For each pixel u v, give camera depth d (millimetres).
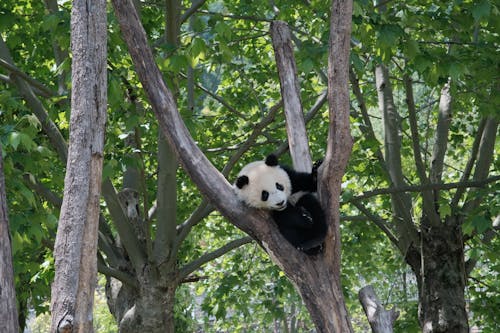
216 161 17641
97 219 6367
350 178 16219
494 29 13141
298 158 8031
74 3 6504
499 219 16375
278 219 7348
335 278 7211
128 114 12133
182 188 18141
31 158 11406
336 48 7199
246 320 25234
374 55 13367
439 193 15633
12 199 11461
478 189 13734
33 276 15125
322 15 12227
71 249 6176
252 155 17562
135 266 13906
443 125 16359
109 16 11227
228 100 18297
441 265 15188
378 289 25062
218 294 17719
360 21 11086
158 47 12719
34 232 10422
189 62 11281
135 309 13883
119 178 18734
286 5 14602
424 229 15562
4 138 10023
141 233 14742
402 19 12383
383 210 18094
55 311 6090
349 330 7121
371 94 18594
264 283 18844
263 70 18188
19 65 15945
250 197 7352
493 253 14844
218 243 23188
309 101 17234
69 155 6344
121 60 13695
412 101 14422
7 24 12891
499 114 13406
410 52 11562
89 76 6410
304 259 7148
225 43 11469
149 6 16297
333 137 7129
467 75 13992
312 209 7184
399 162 15734
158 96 7434
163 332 13781
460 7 12789
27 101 12734
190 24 16109
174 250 13797
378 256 22797
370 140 14781
